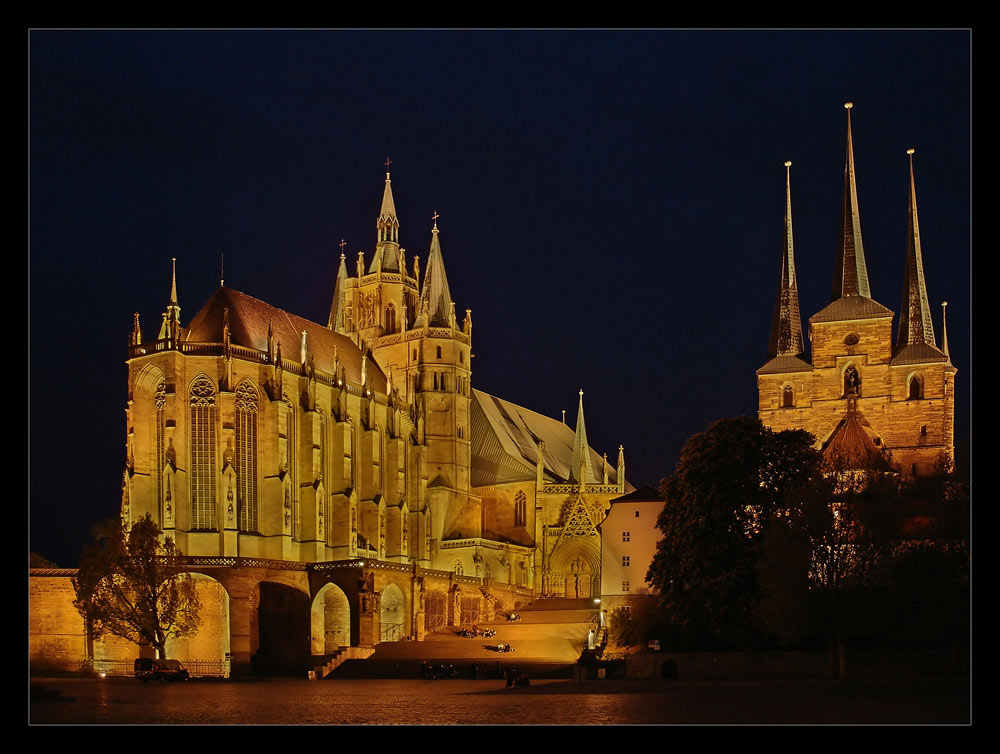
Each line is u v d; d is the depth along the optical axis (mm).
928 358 160375
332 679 120375
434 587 154000
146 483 144125
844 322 164750
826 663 102938
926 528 104500
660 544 116688
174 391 143375
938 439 159000
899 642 103750
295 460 155375
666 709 68312
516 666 119125
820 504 102062
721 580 108562
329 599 144250
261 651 138500
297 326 174125
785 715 63844
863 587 98625
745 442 113312
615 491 190875
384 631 150625
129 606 119750
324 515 158250
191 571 133875
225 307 156875
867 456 125188
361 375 183250
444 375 194500
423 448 186000
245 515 148000
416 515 183500
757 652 104750
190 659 139375
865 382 162875
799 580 97312
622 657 116625
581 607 164750
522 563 190750
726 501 111875
